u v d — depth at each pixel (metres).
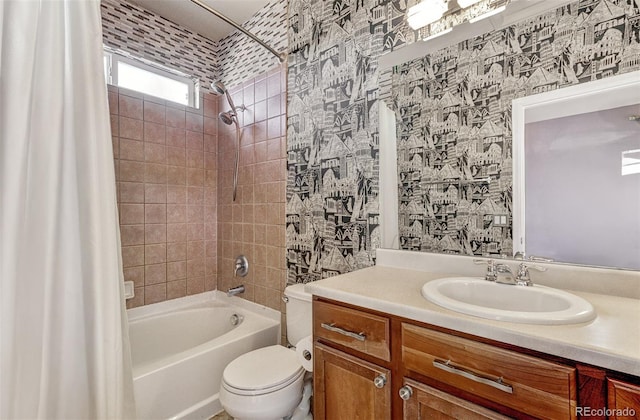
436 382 0.81
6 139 0.85
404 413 0.87
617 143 0.94
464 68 1.25
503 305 1.01
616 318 0.74
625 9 0.93
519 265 1.09
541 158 1.08
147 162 2.08
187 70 2.31
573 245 1.02
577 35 1.01
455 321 0.76
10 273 0.84
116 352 1.07
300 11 1.88
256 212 2.15
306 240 1.84
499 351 0.70
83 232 1.04
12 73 0.86
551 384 0.63
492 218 1.18
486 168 1.20
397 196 1.46
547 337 0.64
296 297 1.59
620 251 0.94
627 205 0.93
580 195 1.00
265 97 2.09
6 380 0.84
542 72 1.08
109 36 1.91
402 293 0.99
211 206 2.45
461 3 1.26
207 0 2.01
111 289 1.06
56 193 0.98
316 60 1.79
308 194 1.83
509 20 1.15
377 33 1.53
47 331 0.96
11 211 0.85
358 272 1.33
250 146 2.21
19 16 0.89
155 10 2.10
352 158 1.62
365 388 0.95
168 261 2.20
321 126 1.76
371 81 1.55
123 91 1.97
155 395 1.42
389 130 1.48
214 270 2.47
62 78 1.00
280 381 1.29
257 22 2.15
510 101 1.14
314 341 1.12
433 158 1.34
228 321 2.20
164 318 2.06
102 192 1.06
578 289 0.99
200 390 1.58
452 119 1.29
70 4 1.04
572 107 1.02
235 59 2.33
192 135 2.34
